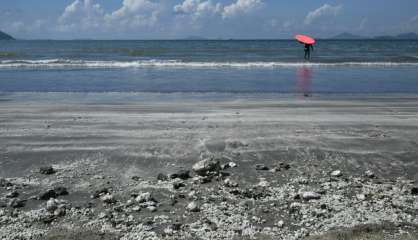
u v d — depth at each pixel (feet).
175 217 19.74
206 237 17.87
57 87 65.67
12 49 222.28
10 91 60.90
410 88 64.39
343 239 17.43
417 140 32.01
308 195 21.72
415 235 17.76
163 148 29.94
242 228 18.66
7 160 27.55
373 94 57.82
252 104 48.62
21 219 19.57
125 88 64.69
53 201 20.97
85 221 19.38
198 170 25.14
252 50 191.21
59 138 32.37
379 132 34.32
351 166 26.78
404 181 24.39
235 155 28.53
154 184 23.73
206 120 38.78
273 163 27.17
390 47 251.19
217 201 21.49
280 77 79.77
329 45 301.43
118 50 180.24
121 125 36.68
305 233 18.12
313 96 55.83
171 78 78.33
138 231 18.38
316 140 31.86
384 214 19.88
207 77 79.92
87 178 24.68
